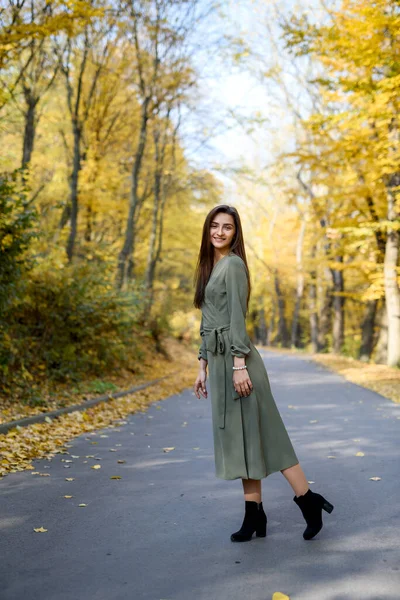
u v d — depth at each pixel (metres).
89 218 20.52
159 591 2.61
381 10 11.66
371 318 23.98
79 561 2.98
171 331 28.56
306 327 52.16
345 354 28.84
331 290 29.09
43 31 9.63
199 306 3.48
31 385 9.66
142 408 9.90
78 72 18.52
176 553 3.09
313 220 19.98
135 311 14.25
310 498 3.27
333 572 2.81
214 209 3.42
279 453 3.25
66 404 9.00
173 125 21.72
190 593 2.59
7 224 8.11
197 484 4.71
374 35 11.73
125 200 22.53
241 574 2.80
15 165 20.08
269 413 3.27
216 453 3.31
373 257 20.59
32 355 10.73
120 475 5.03
